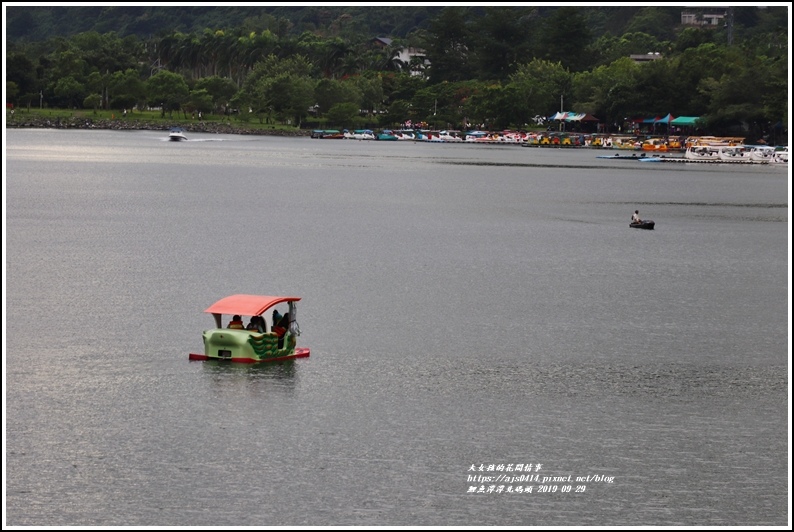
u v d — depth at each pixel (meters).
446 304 71.31
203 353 55.53
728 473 41.28
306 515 37.34
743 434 45.00
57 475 39.88
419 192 165.75
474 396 49.31
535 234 113.81
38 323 62.16
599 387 51.16
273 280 79.88
